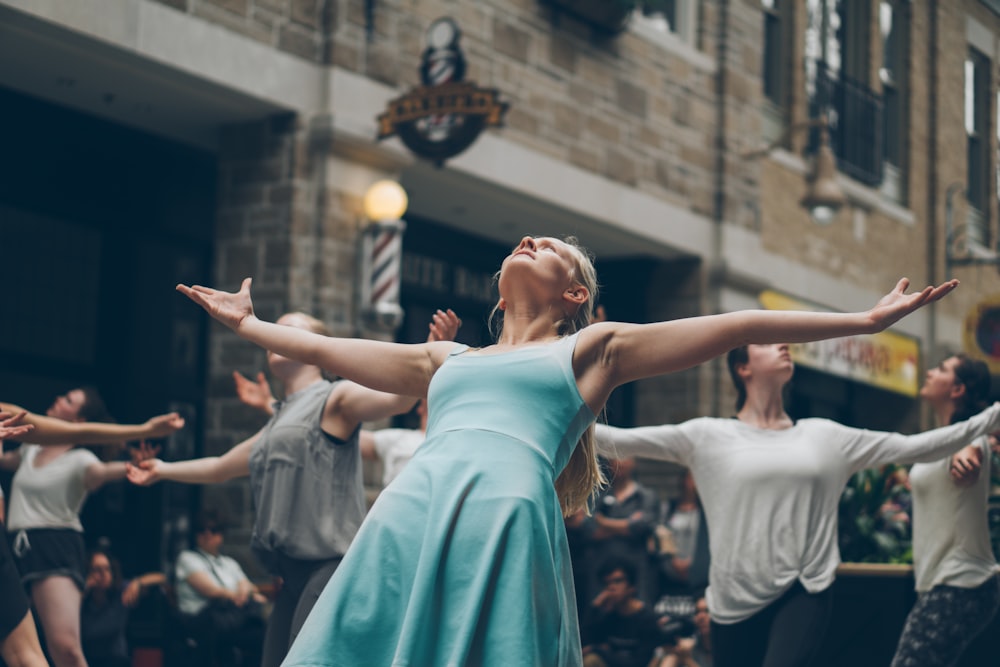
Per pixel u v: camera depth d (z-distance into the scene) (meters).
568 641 2.76
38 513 6.43
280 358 4.68
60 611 6.39
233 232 10.07
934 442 4.87
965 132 17.33
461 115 9.76
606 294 14.24
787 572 4.79
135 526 10.31
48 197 9.76
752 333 2.76
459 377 2.89
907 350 17.08
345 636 2.64
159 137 10.49
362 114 10.25
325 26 10.12
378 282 10.02
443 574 2.65
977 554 5.29
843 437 4.91
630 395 14.41
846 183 16.11
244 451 4.78
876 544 6.85
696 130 13.84
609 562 8.09
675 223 13.46
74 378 10.08
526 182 11.59
